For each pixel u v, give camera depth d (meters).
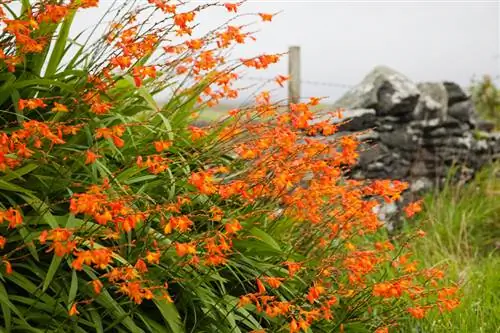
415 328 4.33
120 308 2.97
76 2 3.20
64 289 2.99
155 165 3.04
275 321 3.46
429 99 8.39
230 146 3.69
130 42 3.16
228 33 3.29
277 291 3.62
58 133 2.94
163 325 3.23
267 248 3.59
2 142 2.68
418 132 8.07
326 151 3.80
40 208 3.04
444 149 8.38
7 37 3.19
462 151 8.65
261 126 3.60
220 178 3.83
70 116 3.25
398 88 7.72
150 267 3.21
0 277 2.86
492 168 9.18
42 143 3.12
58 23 3.24
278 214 4.02
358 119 7.34
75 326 2.88
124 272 2.81
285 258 3.75
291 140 3.49
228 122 3.81
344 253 4.15
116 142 2.87
